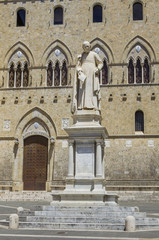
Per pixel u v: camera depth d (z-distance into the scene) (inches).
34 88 2224.4
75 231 716.7
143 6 2226.9
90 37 2235.5
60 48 2262.6
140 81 2174.0
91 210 810.2
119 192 1995.6
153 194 1887.3
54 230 732.0
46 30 2289.6
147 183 2005.4
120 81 2158.0
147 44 2185.0
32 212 812.0
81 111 922.1
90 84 932.0
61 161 2106.3
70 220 769.6
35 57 2266.2
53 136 2159.2
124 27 2215.8
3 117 2223.2
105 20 2240.4
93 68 941.2
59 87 2202.3
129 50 2191.2
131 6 2237.9
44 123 2187.5
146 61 2188.7
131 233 697.0
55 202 856.3
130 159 2052.2
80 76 925.2
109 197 871.1
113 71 2174.0
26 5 2338.8
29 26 2309.3
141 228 751.7
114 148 2078.0
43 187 2156.7
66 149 2124.8
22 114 2209.6
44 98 2206.0
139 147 2063.2
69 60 2228.1
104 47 2213.3
